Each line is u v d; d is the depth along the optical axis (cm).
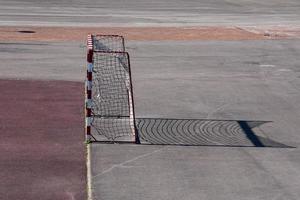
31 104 2788
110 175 1972
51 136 2341
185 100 3025
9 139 2281
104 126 2506
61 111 2694
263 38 5269
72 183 1892
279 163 2152
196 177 1984
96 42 3050
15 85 3153
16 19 6084
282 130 2572
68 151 2181
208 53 4425
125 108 2778
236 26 6147
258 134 2502
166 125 2573
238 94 3209
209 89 3294
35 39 4731
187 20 6619
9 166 2006
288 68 4003
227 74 3725
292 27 6216
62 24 5825
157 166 2072
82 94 3025
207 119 2702
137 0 8850
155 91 3188
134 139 2350
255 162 2152
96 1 8481
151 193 1839
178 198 1811
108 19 6438
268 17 7281
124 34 5191
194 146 2303
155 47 4572
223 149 2281
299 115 2828
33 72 3531
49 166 2023
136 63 3938
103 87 3033
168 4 8450
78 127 2472
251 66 4012
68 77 3431
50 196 1789
